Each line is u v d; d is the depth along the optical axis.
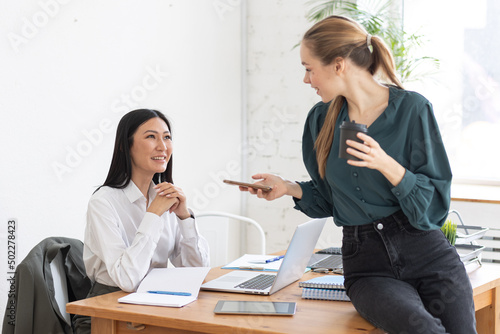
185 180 3.97
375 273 1.77
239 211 4.46
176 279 2.07
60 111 3.12
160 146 2.31
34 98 2.98
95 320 1.85
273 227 4.44
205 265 2.49
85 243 2.27
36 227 3.01
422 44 4.18
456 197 3.70
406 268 1.75
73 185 3.20
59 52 3.10
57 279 2.36
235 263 2.49
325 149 1.90
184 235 2.44
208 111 4.13
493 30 4.05
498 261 3.62
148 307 1.81
